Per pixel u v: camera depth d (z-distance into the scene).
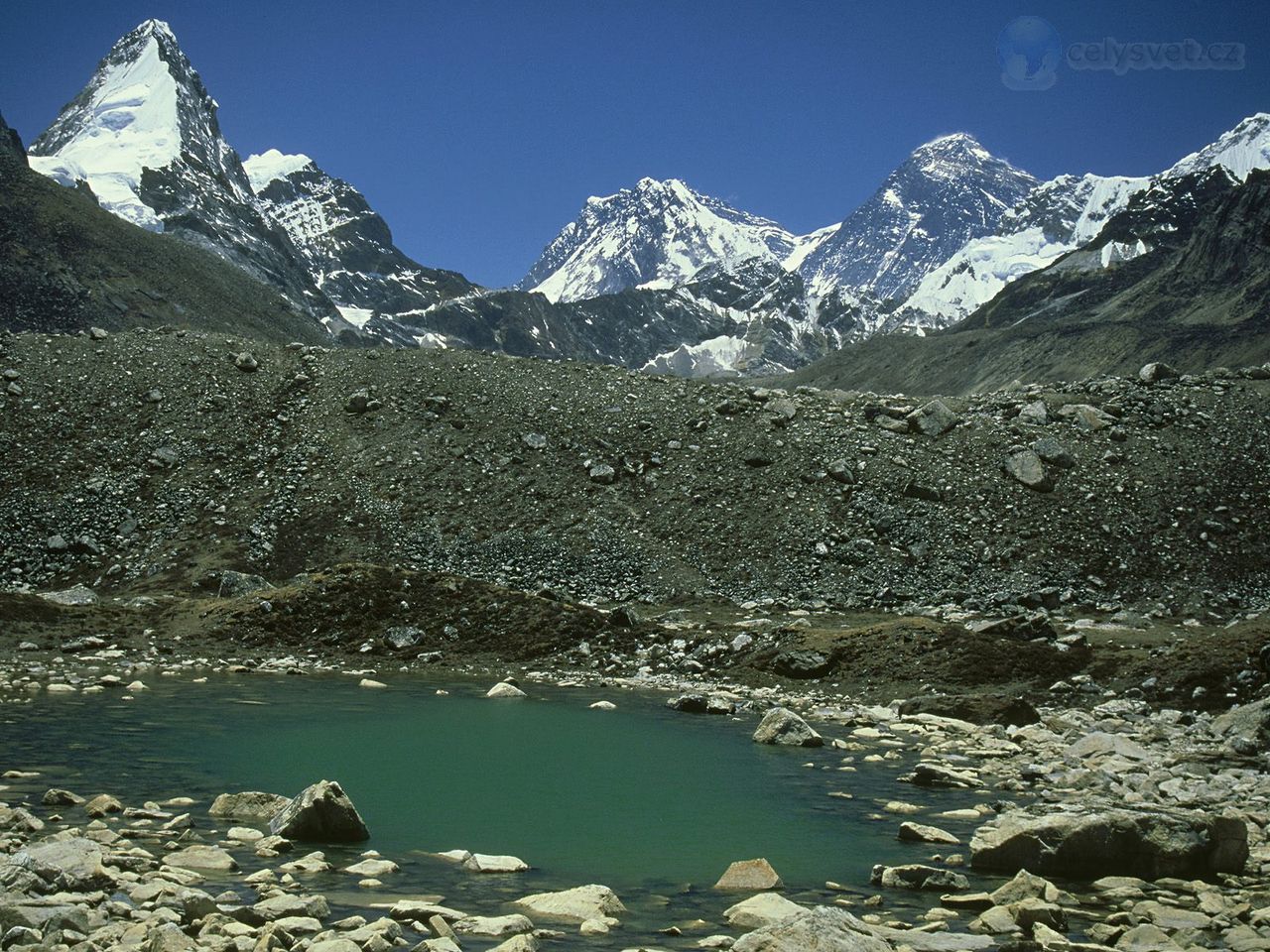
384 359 81.38
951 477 67.69
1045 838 16.95
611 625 46.62
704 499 66.69
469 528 64.38
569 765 24.94
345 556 61.47
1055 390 79.12
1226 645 36.28
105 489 65.75
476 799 21.30
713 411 74.69
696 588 59.69
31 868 13.45
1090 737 27.45
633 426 73.44
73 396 73.38
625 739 28.53
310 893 14.63
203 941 11.86
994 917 14.24
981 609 57.09
